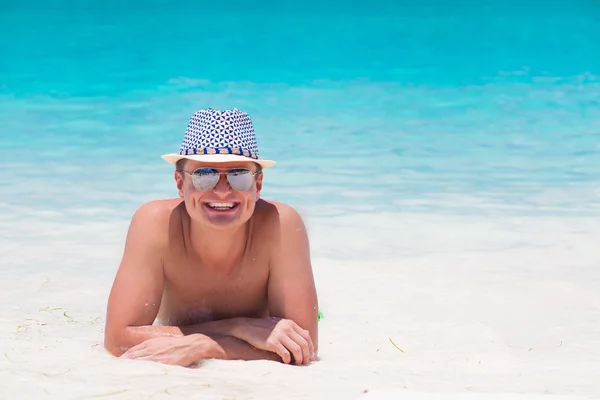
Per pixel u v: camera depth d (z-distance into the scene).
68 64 24.59
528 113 17.84
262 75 23.06
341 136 15.32
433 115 17.66
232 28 31.12
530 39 28.66
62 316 6.48
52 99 19.73
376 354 5.78
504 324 6.47
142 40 28.67
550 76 22.67
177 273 5.76
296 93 20.42
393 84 21.80
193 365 5.32
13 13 34.28
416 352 5.82
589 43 27.78
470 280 7.62
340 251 8.56
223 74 23.17
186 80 22.22
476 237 9.10
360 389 4.75
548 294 7.23
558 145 14.58
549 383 5.06
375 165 12.90
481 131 15.95
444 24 31.78
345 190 11.21
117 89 20.95
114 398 4.50
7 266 7.90
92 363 5.16
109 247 8.60
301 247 5.80
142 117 17.33
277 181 11.69
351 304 6.97
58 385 4.70
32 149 14.14
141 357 5.34
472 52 26.56
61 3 36.06
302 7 35.75
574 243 8.86
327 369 5.32
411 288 7.39
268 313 6.09
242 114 5.58
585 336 6.19
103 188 11.28
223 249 5.64
